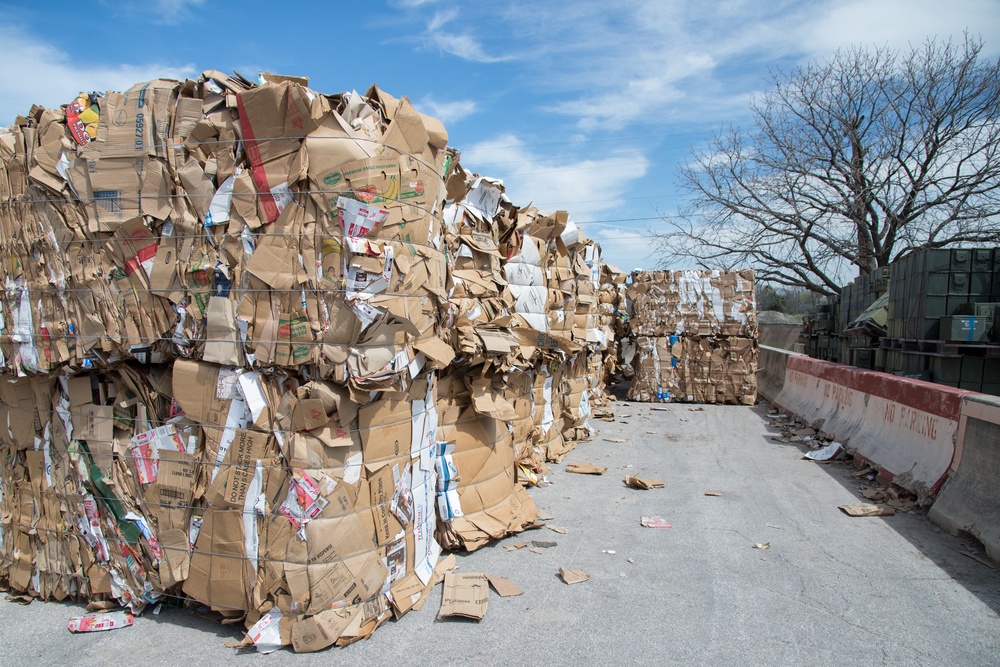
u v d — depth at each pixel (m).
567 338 7.04
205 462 3.28
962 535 4.82
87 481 3.52
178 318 3.24
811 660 3.16
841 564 4.36
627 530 5.05
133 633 3.35
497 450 5.04
